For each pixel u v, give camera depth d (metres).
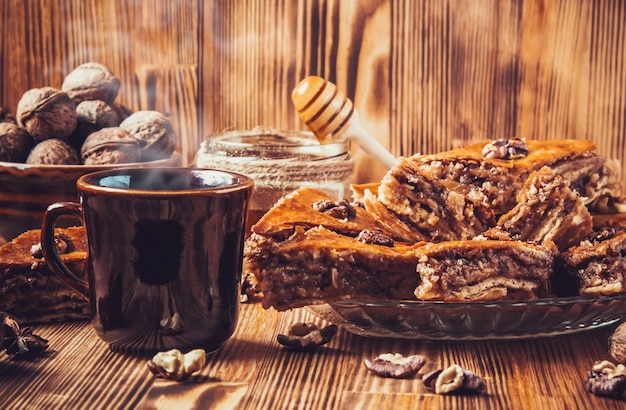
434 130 0.96
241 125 0.97
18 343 0.70
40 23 0.96
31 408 0.64
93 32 0.96
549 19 0.94
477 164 0.81
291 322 0.76
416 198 0.75
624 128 0.95
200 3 0.95
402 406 0.64
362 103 0.96
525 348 0.72
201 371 0.68
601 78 0.95
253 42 0.95
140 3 0.95
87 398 0.65
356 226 0.75
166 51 0.96
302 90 0.85
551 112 0.96
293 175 0.84
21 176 0.81
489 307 0.69
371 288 0.71
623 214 0.83
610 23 0.94
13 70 0.97
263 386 0.67
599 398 0.65
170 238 0.67
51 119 0.83
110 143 0.83
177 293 0.68
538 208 0.75
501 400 0.65
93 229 0.68
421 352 0.71
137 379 0.67
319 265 0.71
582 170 0.83
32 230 0.79
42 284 0.74
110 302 0.69
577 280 0.72
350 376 0.68
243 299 0.79
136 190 0.67
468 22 0.94
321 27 0.95
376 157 0.88
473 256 0.70
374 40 0.95
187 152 0.97
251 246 0.71
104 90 0.88
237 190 0.69
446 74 0.95
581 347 0.72
